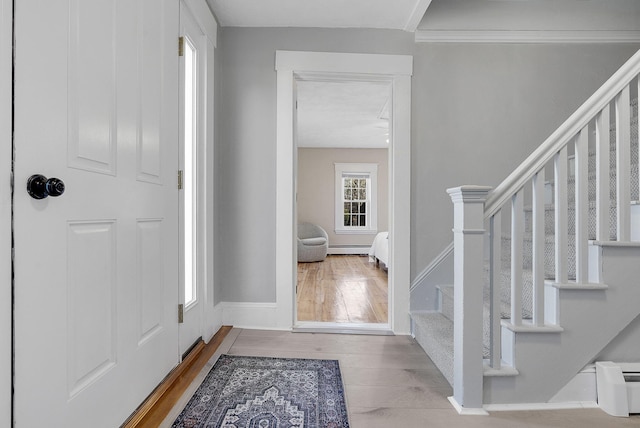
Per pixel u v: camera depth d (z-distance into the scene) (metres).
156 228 1.67
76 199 1.11
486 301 2.21
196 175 2.22
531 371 1.65
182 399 1.67
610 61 2.78
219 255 2.69
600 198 1.66
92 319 1.20
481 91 2.74
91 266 1.19
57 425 1.04
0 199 0.86
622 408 1.58
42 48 0.98
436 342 2.05
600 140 1.66
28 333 0.94
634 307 1.64
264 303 2.73
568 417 1.57
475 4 2.73
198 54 2.26
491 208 1.64
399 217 2.70
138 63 1.49
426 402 1.68
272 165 2.72
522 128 2.75
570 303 1.64
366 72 2.69
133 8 1.45
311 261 7.00
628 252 1.64
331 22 2.63
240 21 2.63
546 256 2.00
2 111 0.86
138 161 1.49
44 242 0.99
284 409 1.60
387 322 2.95
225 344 2.39
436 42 2.73
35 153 0.95
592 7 2.76
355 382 1.88
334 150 8.12
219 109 2.68
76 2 1.11
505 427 1.49
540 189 1.66
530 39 2.74
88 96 1.17
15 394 0.90
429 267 2.72
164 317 1.76
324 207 8.12
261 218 2.72
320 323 2.86
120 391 1.37
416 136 2.73
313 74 2.73
